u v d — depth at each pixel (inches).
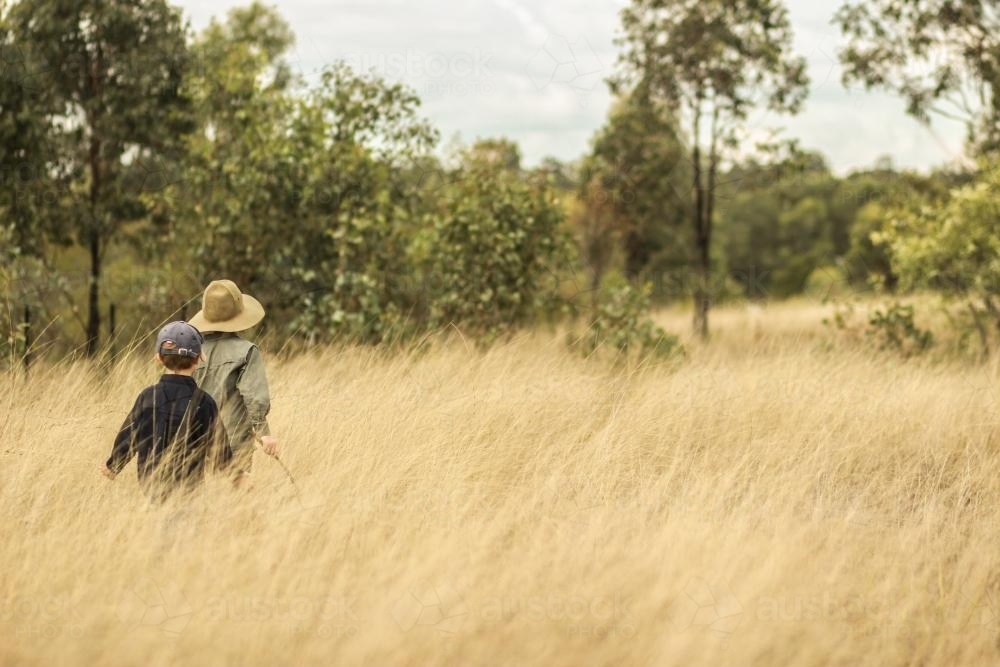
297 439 200.1
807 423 238.8
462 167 421.4
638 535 163.8
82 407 218.4
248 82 409.4
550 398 247.0
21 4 405.4
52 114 419.2
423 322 402.0
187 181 409.7
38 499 167.2
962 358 392.8
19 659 127.9
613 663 130.5
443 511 169.8
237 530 159.2
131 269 446.0
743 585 146.6
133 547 149.3
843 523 177.0
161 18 431.8
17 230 413.4
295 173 397.1
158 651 129.2
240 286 400.2
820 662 134.9
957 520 189.0
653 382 281.0
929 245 448.5
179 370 164.2
